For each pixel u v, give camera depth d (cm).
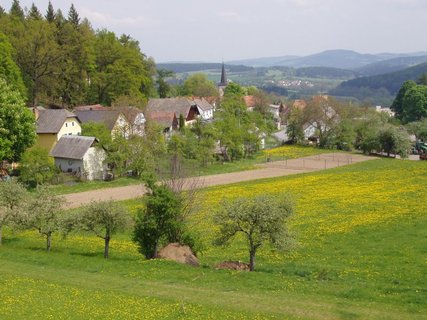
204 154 10281
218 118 13350
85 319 2511
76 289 3055
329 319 2523
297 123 14262
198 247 4112
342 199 6556
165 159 9450
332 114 13812
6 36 11562
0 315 2544
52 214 4412
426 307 2717
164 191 3984
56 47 12712
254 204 3575
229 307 2705
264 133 13962
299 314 2591
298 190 7506
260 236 3603
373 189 7288
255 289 3103
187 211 4253
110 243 4806
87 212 4138
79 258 4053
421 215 5291
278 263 3912
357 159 11594
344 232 4791
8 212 4462
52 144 9581
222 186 8106
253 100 19862
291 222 5322
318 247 4366
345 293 2977
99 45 14625
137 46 16825
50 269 3678
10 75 10400
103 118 10506
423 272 3450
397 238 4456
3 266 3716
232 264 3778
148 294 2964
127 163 8994
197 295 2936
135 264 3759
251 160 11469
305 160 11481
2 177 7806
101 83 14062
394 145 12069
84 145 8775
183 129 11488
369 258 3900
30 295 2906
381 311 2641
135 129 9831
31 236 5094
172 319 2520
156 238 3994
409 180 8044
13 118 7612
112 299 2850
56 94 13238
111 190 7919
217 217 3659
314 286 3150
